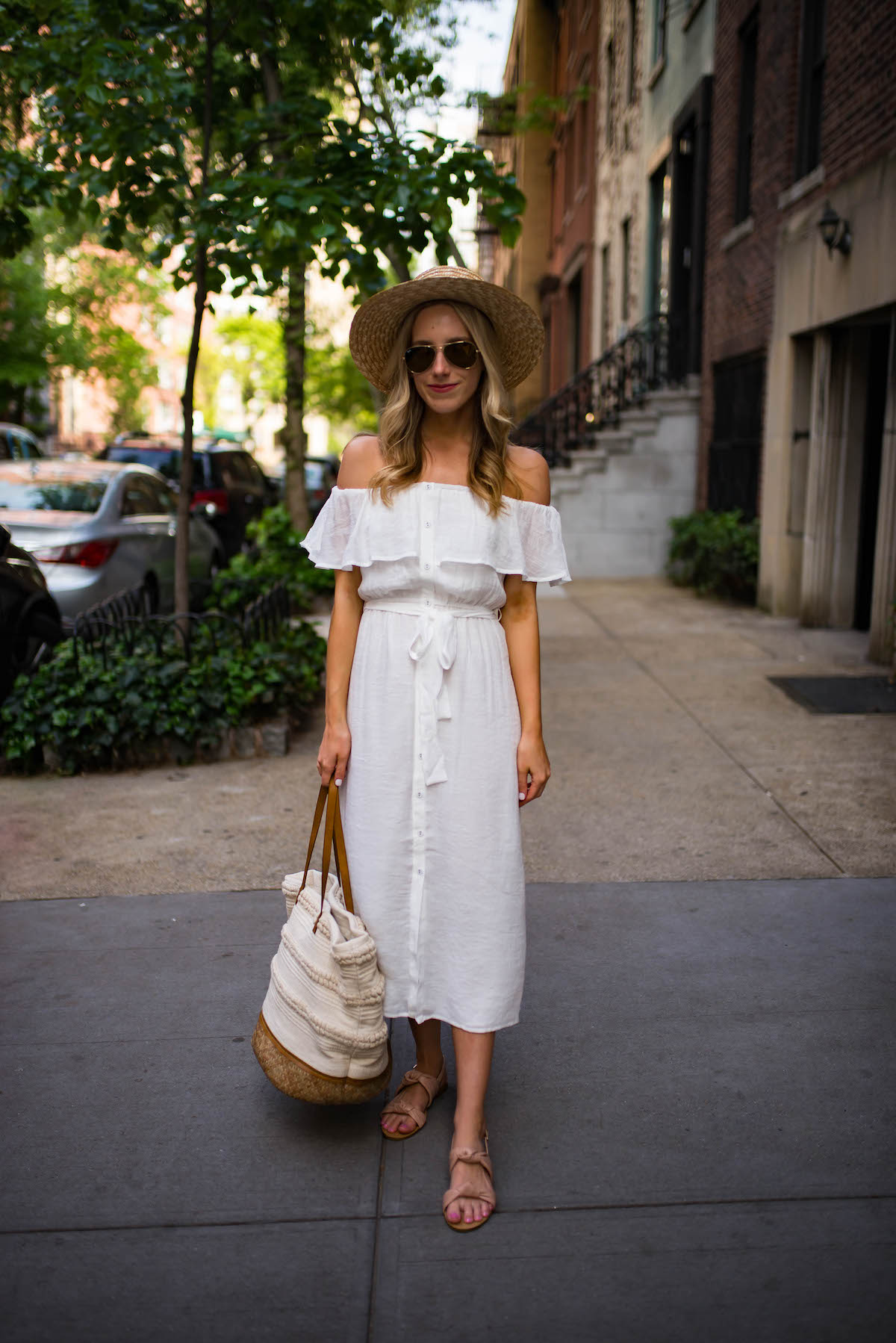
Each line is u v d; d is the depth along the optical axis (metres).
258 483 16.66
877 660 7.97
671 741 6.02
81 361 27.94
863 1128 2.60
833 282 8.50
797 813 4.81
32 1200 2.37
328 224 5.40
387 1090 2.84
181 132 5.79
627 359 16.33
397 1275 2.16
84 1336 2.01
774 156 10.49
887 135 7.57
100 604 6.95
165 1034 3.06
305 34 6.76
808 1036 3.01
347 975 2.33
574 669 7.98
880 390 9.30
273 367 32.88
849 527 9.49
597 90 20.41
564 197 25.31
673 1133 2.59
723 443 12.67
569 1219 2.31
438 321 2.35
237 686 5.92
